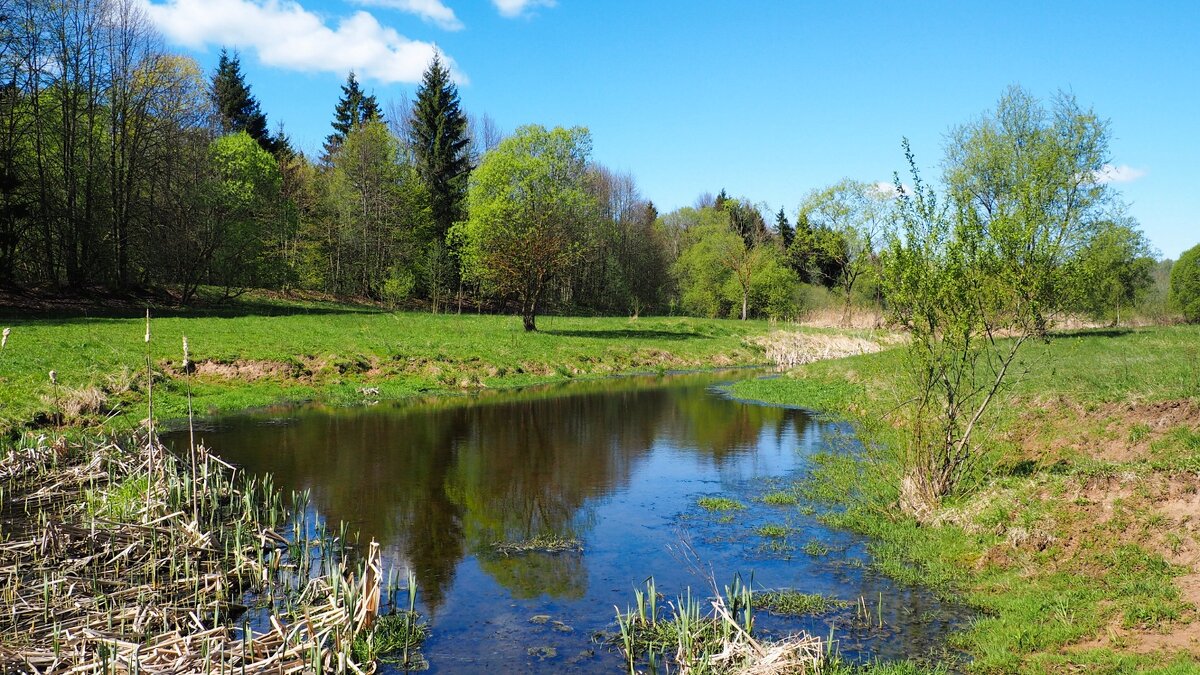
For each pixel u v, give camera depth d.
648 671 7.29
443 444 18.38
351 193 61.88
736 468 16.11
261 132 69.56
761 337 50.16
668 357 40.56
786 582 9.59
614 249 79.12
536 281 42.69
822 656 7.10
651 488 14.43
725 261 72.50
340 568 8.75
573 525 12.08
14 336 25.14
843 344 43.94
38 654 6.53
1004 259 10.77
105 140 42.19
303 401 24.45
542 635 8.13
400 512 12.66
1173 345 21.23
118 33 40.50
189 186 43.38
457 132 69.12
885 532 11.32
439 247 59.62
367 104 77.50
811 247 66.12
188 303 44.03
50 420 17.34
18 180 36.12
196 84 45.28
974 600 8.69
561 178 46.59
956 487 11.85
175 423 19.92
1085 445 12.62
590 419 22.47
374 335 34.03
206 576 8.77
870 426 19.08
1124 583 8.05
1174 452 10.65
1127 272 33.62
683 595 9.25
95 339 26.09
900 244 11.52
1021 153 31.25
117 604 8.01
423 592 9.31
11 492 11.41
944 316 11.34
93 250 40.75
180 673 6.40
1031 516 9.84
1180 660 6.49
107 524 9.41
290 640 7.25
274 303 50.28
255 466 15.67
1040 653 7.20
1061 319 11.31
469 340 35.84
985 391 16.20
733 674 6.83
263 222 51.59
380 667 7.41
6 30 35.12
